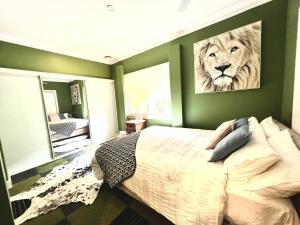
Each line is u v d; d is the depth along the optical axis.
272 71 2.04
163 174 1.29
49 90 3.78
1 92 2.38
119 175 1.61
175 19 2.34
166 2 1.90
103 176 1.87
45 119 2.91
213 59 2.44
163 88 3.29
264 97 2.14
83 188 1.98
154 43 3.21
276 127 1.49
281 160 0.94
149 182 1.38
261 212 0.88
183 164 1.31
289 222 0.81
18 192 1.97
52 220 1.49
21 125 2.60
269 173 0.92
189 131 2.52
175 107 3.04
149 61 3.46
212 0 1.97
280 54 1.96
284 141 1.13
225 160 1.22
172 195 1.21
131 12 2.08
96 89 3.95
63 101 4.07
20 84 2.59
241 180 1.01
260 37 2.03
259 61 2.07
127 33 2.71
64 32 2.52
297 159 0.88
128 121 3.73
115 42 3.07
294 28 1.62
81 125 3.88
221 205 0.96
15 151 2.53
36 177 2.36
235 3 2.08
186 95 2.94
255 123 1.65
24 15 1.98
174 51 2.87
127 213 1.54
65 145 3.76
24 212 1.60
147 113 3.67
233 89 2.32
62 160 2.98
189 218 1.07
